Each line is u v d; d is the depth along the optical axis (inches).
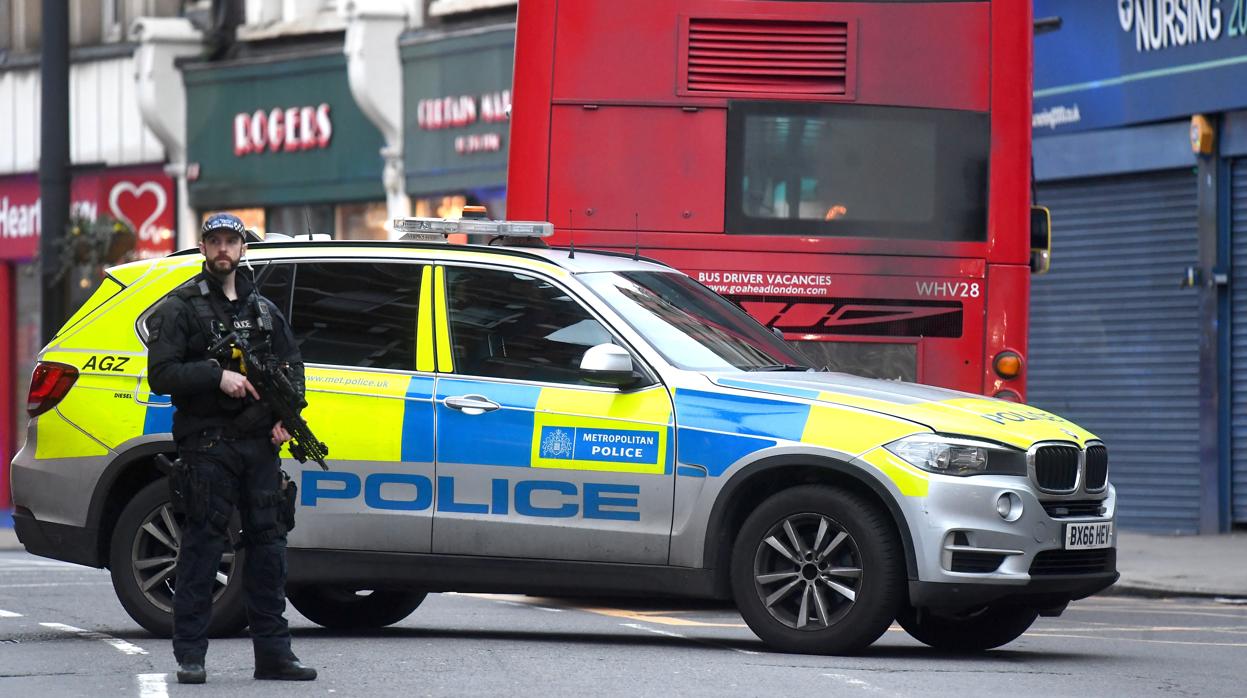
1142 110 2455.7
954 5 1630.2
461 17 2935.5
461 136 2906.0
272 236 1315.2
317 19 3164.4
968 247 1612.9
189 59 3336.6
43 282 2733.8
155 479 1299.2
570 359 1218.0
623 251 1630.2
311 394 1244.5
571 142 1636.3
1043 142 2586.1
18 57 3681.1
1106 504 1219.9
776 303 1621.6
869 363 1619.1
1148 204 2480.3
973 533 1135.0
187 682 1037.8
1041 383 2596.0
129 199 3449.8
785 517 1168.2
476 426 1215.6
